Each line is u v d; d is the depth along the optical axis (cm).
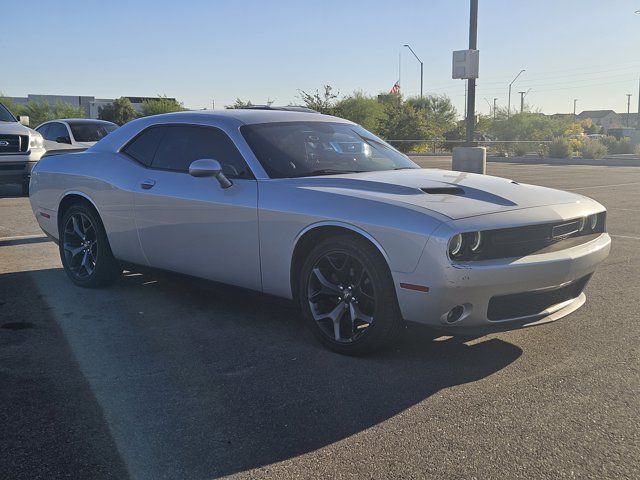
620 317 483
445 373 378
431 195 394
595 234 429
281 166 452
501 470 274
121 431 312
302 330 459
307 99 3447
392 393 351
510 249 369
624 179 1823
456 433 305
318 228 400
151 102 4881
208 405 339
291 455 289
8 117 1288
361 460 283
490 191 409
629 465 277
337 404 338
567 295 410
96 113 6438
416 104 5412
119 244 538
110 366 393
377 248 373
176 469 279
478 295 356
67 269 590
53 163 604
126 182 521
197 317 491
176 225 482
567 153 3203
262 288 445
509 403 337
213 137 484
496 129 5088
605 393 348
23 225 912
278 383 366
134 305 524
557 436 302
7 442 301
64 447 297
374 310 382
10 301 536
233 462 284
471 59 1106
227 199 447
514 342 429
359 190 407
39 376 378
